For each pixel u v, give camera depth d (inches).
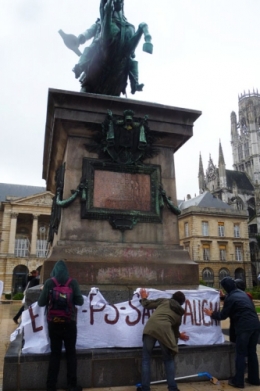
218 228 1953.7
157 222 215.5
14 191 2613.2
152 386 156.3
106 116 216.5
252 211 2999.5
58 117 210.2
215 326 181.5
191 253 1886.1
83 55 261.4
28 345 153.9
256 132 3720.5
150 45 227.1
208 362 170.6
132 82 269.1
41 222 2448.3
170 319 152.0
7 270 2192.4
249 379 169.5
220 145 3248.0
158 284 195.9
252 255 2496.3
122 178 217.5
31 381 147.7
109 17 237.8
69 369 145.6
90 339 164.6
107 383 155.7
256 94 3949.3
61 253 190.9
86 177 210.7
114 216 207.3
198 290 186.1
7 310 689.6
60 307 144.2
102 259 194.4
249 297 183.3
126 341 165.8
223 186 3088.1
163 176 229.0
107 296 181.2
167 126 230.4
